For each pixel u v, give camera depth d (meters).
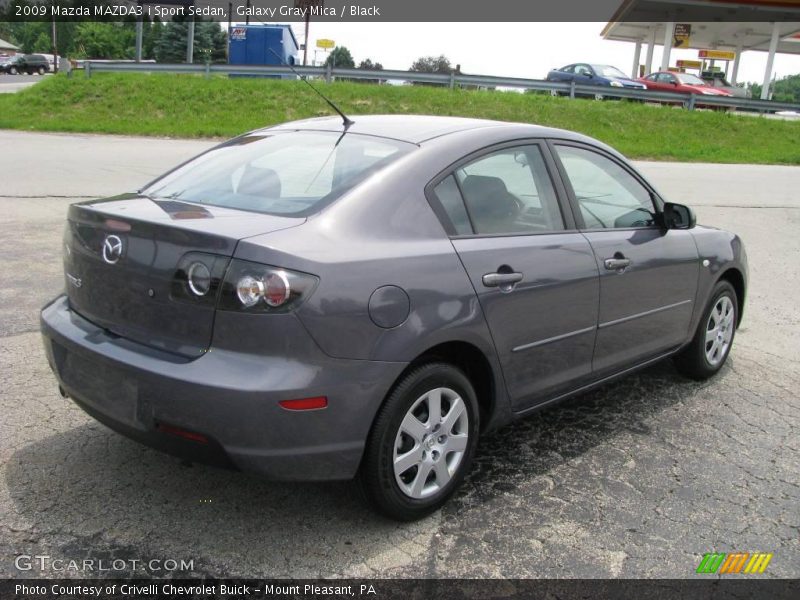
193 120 19.47
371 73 22.33
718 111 24.64
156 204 3.25
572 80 27.03
